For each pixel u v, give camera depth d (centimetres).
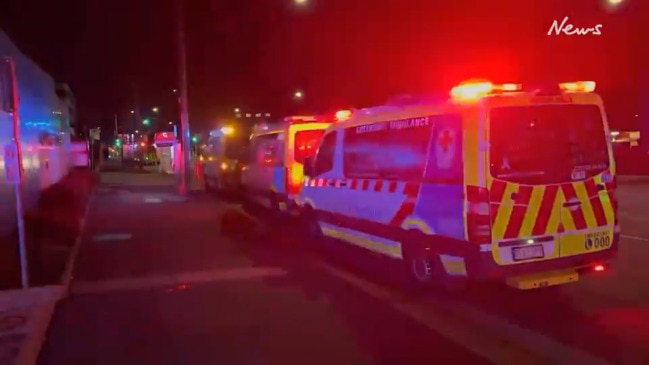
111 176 3366
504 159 587
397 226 725
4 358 516
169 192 2209
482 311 639
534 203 596
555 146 607
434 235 652
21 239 749
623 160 2986
